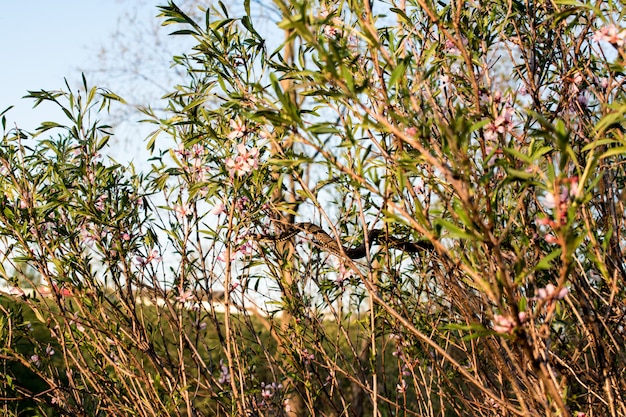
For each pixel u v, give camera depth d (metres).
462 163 1.49
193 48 2.24
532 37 2.19
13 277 2.81
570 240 1.34
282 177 2.25
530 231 2.06
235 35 2.28
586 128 2.10
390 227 2.47
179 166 2.69
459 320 2.62
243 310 2.89
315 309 3.08
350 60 1.93
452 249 2.16
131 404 2.98
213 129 2.46
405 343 2.78
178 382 2.93
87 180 2.71
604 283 2.39
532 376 2.12
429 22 2.17
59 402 3.07
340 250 2.19
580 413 2.22
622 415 2.11
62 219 2.84
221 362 3.19
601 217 2.20
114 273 2.83
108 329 2.85
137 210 2.83
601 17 1.71
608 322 2.20
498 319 1.45
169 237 2.80
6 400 2.97
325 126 1.58
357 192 2.26
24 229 2.63
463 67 2.25
